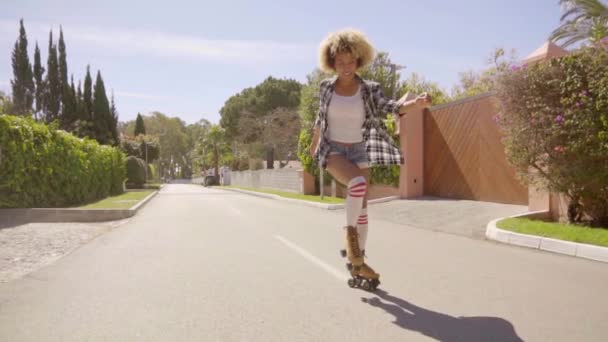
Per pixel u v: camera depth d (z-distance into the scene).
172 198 22.97
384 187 16.12
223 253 5.99
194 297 3.85
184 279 4.50
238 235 7.81
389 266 5.11
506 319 3.21
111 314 3.41
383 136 3.89
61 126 42.75
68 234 8.45
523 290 4.02
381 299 3.76
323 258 5.60
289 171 28.81
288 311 3.45
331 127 3.79
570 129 6.92
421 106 3.34
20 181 11.74
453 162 12.66
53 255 6.23
